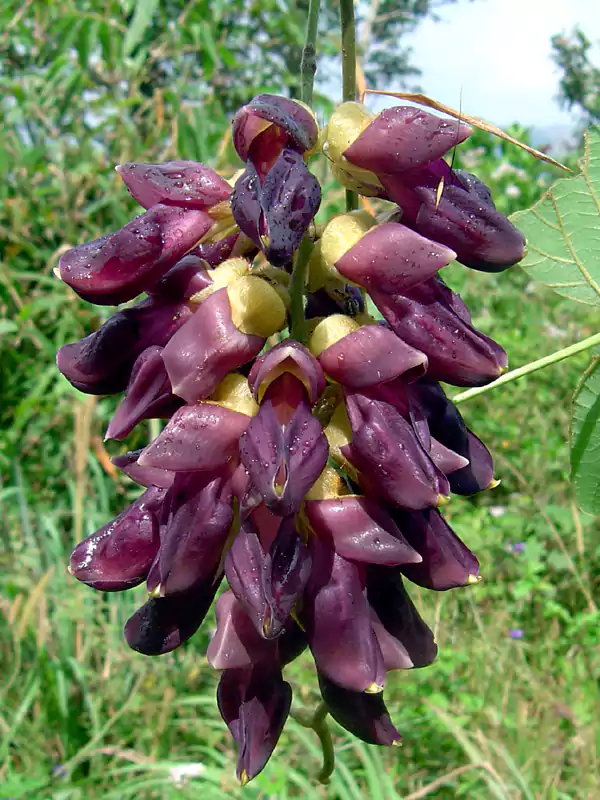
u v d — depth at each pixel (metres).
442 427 0.16
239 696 0.16
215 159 0.57
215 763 0.40
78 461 0.46
